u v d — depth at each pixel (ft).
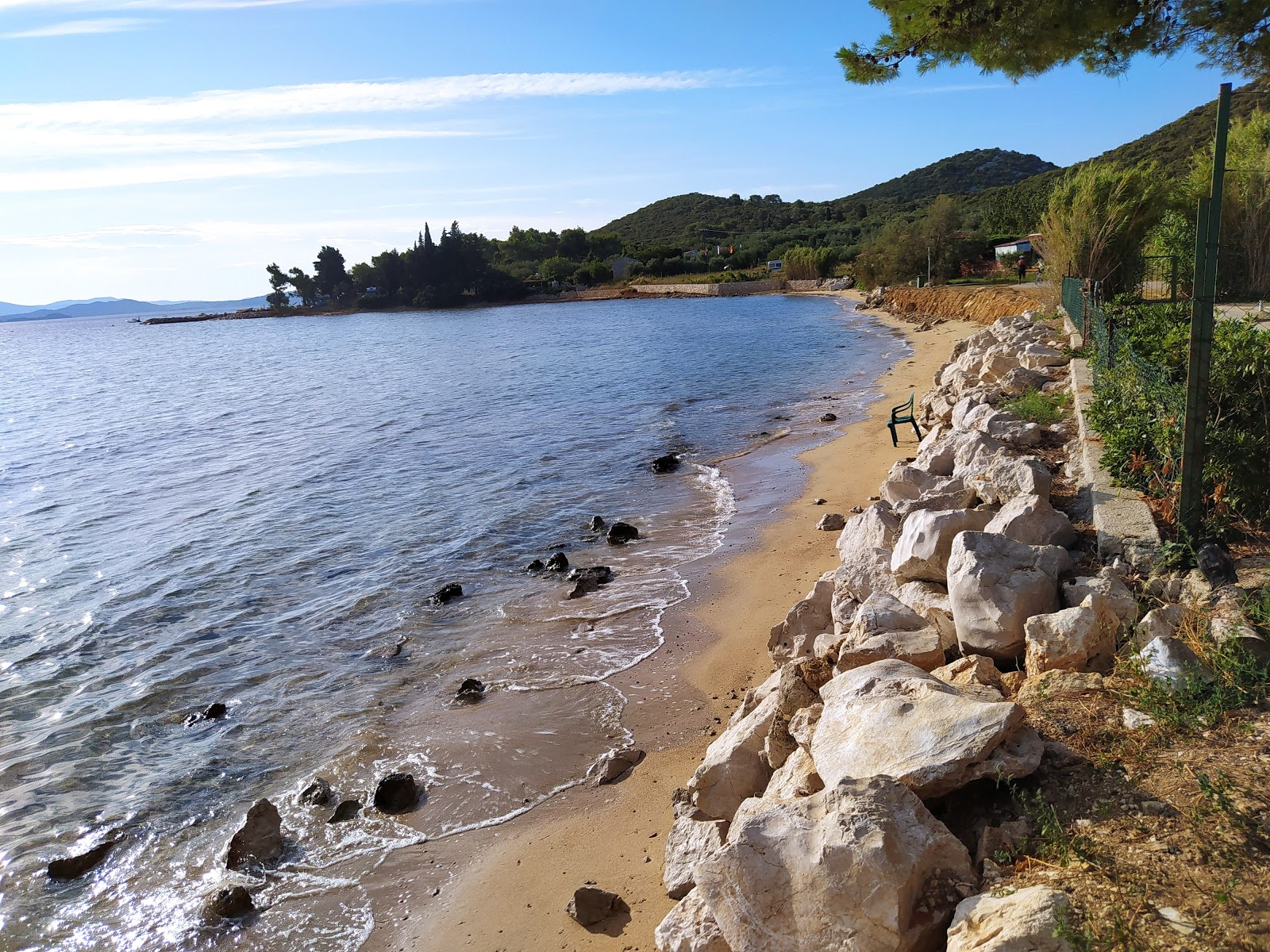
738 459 66.90
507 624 37.93
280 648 37.04
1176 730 14.20
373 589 43.06
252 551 50.21
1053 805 12.98
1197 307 19.74
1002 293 148.97
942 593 22.95
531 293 447.83
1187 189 70.85
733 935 11.68
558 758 27.35
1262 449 21.77
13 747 30.19
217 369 188.24
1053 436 37.81
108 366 214.69
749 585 39.63
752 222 604.08
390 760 28.02
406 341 241.55
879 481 54.75
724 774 19.47
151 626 40.14
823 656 22.26
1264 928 9.78
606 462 68.80
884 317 197.98
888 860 11.09
